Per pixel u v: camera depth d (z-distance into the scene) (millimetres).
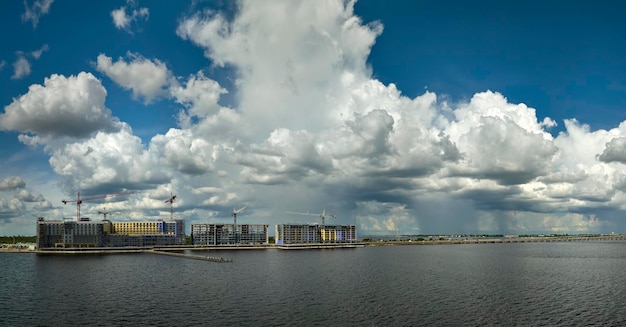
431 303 177250
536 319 151750
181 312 163000
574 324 145500
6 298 194625
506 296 192750
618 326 143250
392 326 143125
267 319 152125
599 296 193000
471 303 177125
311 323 147000
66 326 145625
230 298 189625
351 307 170000
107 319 154000
